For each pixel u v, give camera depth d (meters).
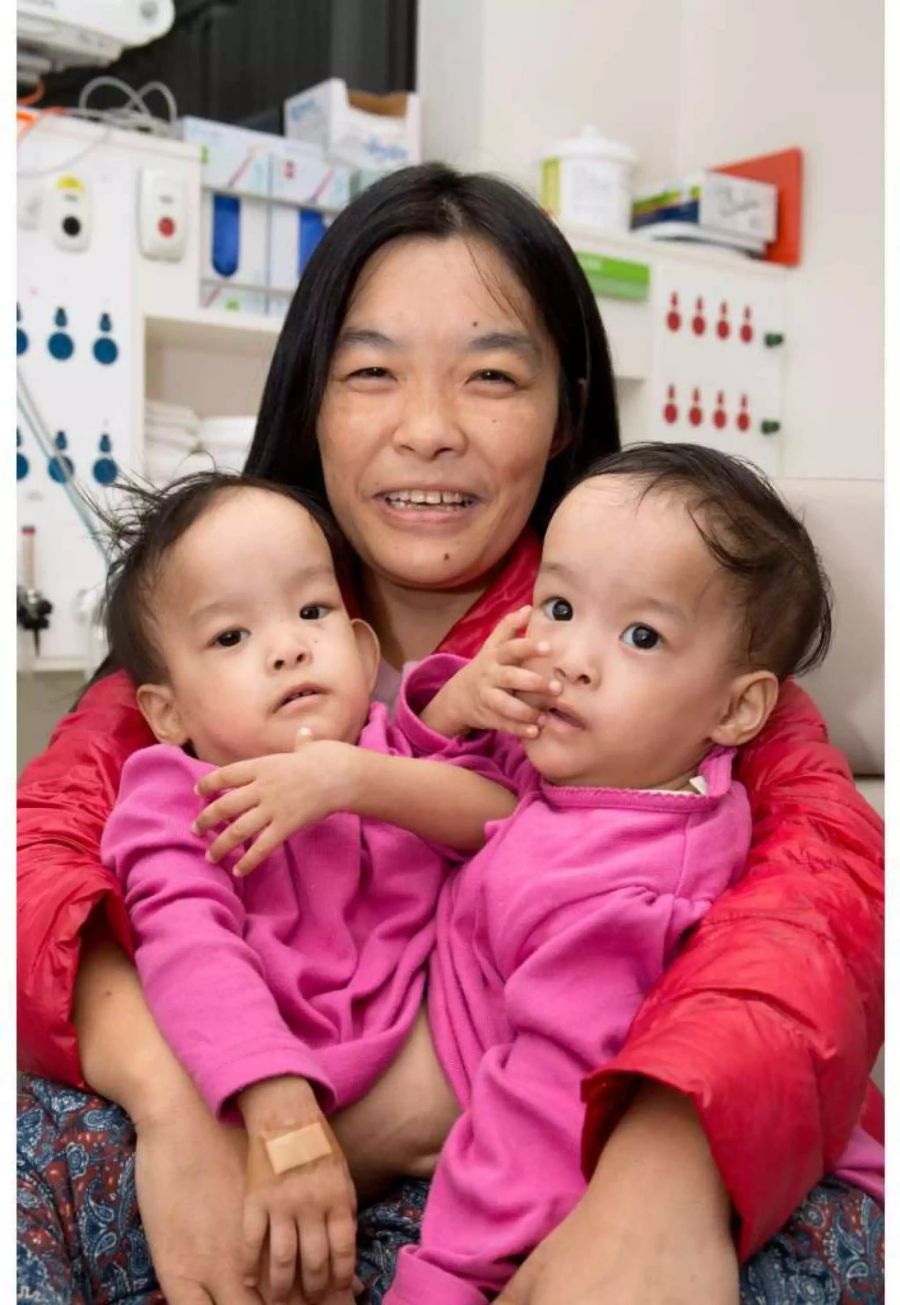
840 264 2.99
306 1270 0.82
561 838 0.98
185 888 0.95
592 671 0.98
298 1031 0.97
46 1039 0.93
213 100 2.83
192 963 0.91
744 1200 0.76
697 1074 0.75
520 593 1.29
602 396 1.36
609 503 1.00
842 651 1.58
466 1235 0.87
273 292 2.51
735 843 0.99
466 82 3.01
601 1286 0.75
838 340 3.00
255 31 2.87
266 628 1.06
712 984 0.82
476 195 1.25
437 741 1.11
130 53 2.71
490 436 1.21
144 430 2.30
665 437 2.90
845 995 0.83
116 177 2.21
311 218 2.54
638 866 0.94
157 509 1.14
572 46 3.11
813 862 0.94
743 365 3.02
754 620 1.01
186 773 1.02
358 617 1.32
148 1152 0.88
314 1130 0.84
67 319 2.19
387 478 1.22
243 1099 0.86
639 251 2.80
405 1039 1.00
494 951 0.98
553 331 1.26
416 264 1.21
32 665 2.19
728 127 3.24
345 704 1.08
